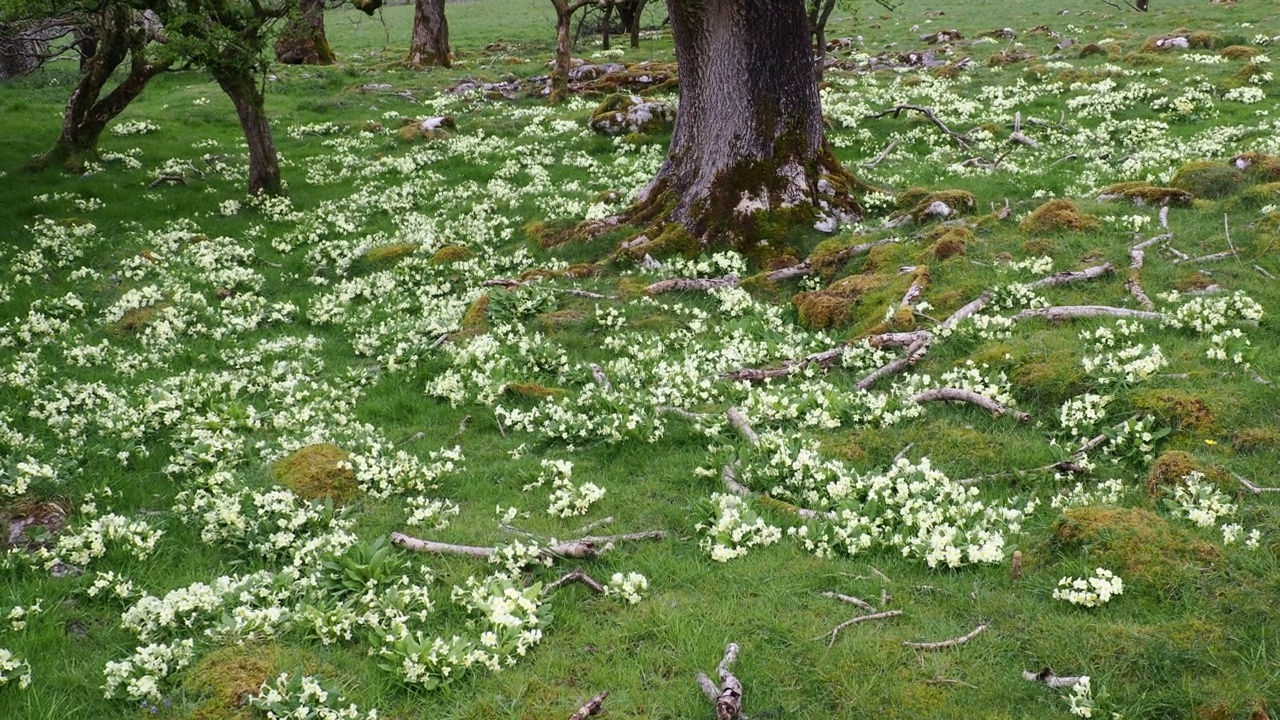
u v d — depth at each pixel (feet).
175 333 49.11
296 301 55.16
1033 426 32.96
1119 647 21.52
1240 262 42.24
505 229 63.82
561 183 75.10
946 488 28.86
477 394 40.37
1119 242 46.06
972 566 25.77
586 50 143.74
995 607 23.71
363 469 32.60
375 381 43.06
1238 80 86.17
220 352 46.96
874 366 39.27
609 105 89.40
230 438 36.04
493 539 28.76
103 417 37.88
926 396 35.29
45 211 69.67
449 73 125.18
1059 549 25.34
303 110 106.11
